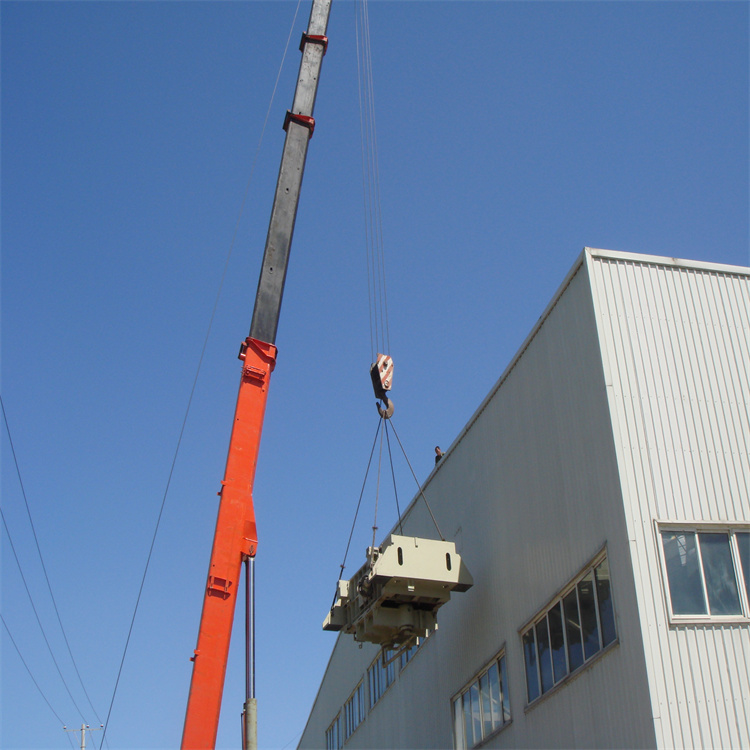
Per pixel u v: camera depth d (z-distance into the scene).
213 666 18.45
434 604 24.66
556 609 20.98
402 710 33.03
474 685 26.02
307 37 26.62
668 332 20.34
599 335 19.98
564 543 20.77
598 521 19.22
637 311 20.47
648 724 16.33
